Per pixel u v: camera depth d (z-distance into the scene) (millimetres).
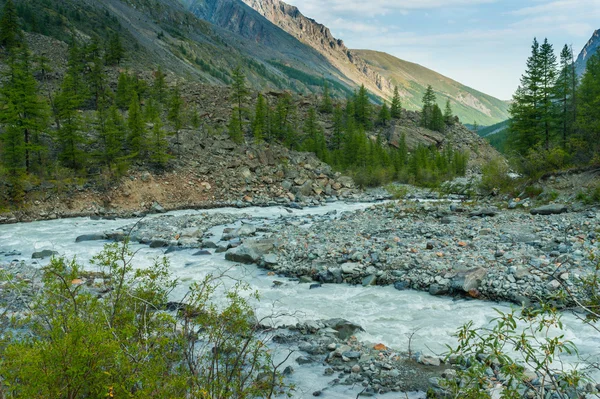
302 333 11367
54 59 102062
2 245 25312
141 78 106000
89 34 169250
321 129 96500
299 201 50438
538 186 28844
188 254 21656
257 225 30047
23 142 40625
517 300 13023
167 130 56844
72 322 4293
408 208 29469
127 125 50688
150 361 4398
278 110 93000
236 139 63906
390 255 17781
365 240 20750
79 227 32500
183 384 4254
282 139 91562
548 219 22203
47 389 3723
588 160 28578
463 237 20312
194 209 44094
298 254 19297
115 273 6047
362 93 115812
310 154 66875
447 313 12812
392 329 11734
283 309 13406
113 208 40844
